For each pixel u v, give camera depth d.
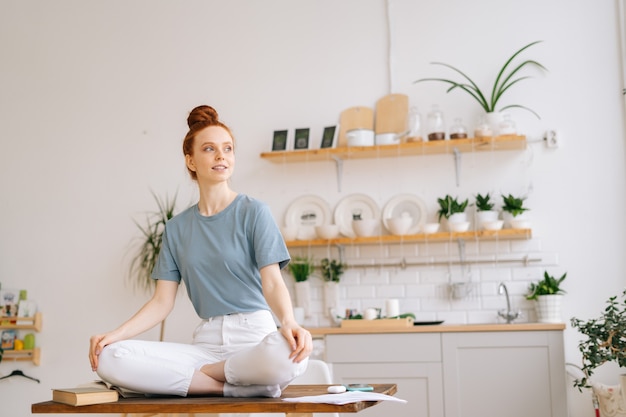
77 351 5.66
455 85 5.24
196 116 2.50
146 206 5.68
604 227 5.01
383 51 5.40
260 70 5.59
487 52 5.25
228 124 5.59
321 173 5.43
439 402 4.52
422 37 5.36
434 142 4.98
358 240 5.09
